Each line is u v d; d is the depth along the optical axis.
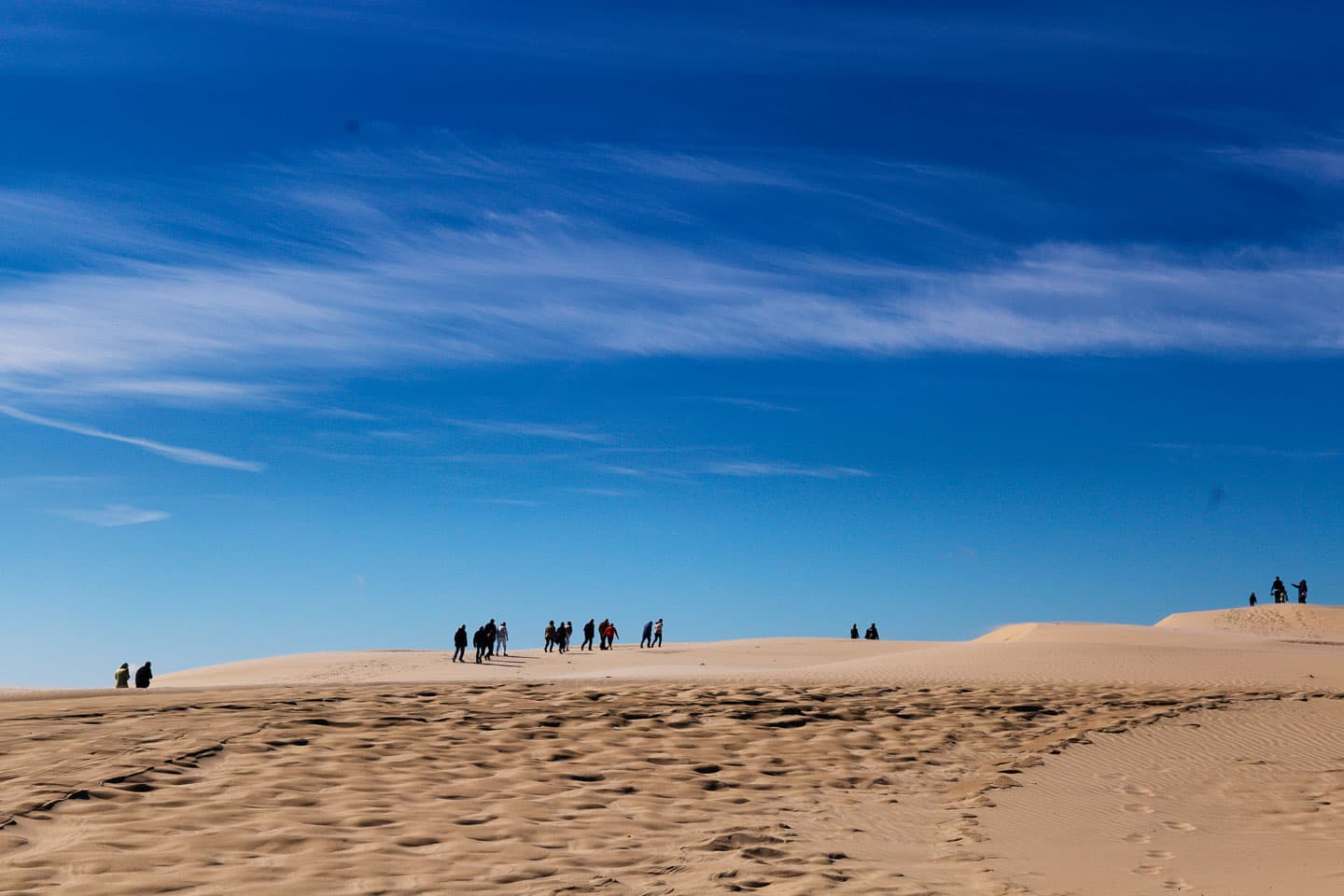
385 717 15.70
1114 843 10.21
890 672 28.09
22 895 6.63
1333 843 10.29
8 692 19.75
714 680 24.78
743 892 7.48
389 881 7.39
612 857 8.55
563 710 17.44
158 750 11.78
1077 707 20.50
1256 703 21.28
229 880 7.18
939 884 8.00
